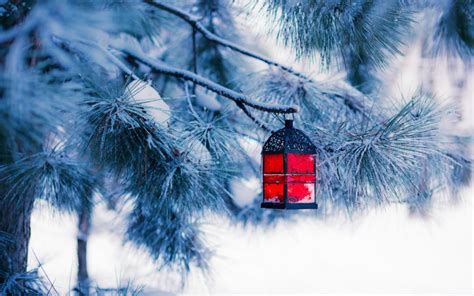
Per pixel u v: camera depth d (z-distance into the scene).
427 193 3.04
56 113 1.33
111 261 6.09
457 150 3.04
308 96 3.04
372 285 6.91
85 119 2.11
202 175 2.55
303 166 2.32
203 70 4.38
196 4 4.35
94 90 2.19
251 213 3.81
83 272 5.46
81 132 2.13
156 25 3.95
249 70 4.30
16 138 1.29
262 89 3.11
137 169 2.44
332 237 6.98
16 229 2.60
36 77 1.31
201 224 3.69
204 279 3.78
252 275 6.85
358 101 3.04
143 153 2.39
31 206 2.64
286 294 6.36
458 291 6.73
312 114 3.04
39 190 2.48
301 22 2.14
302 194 2.31
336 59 2.60
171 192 2.50
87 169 2.57
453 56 2.57
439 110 2.53
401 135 2.38
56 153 2.38
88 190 2.75
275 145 2.34
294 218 3.84
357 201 2.62
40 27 1.26
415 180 2.68
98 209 5.18
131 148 2.36
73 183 2.56
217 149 2.62
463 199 3.24
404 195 2.87
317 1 2.09
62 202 2.66
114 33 3.14
